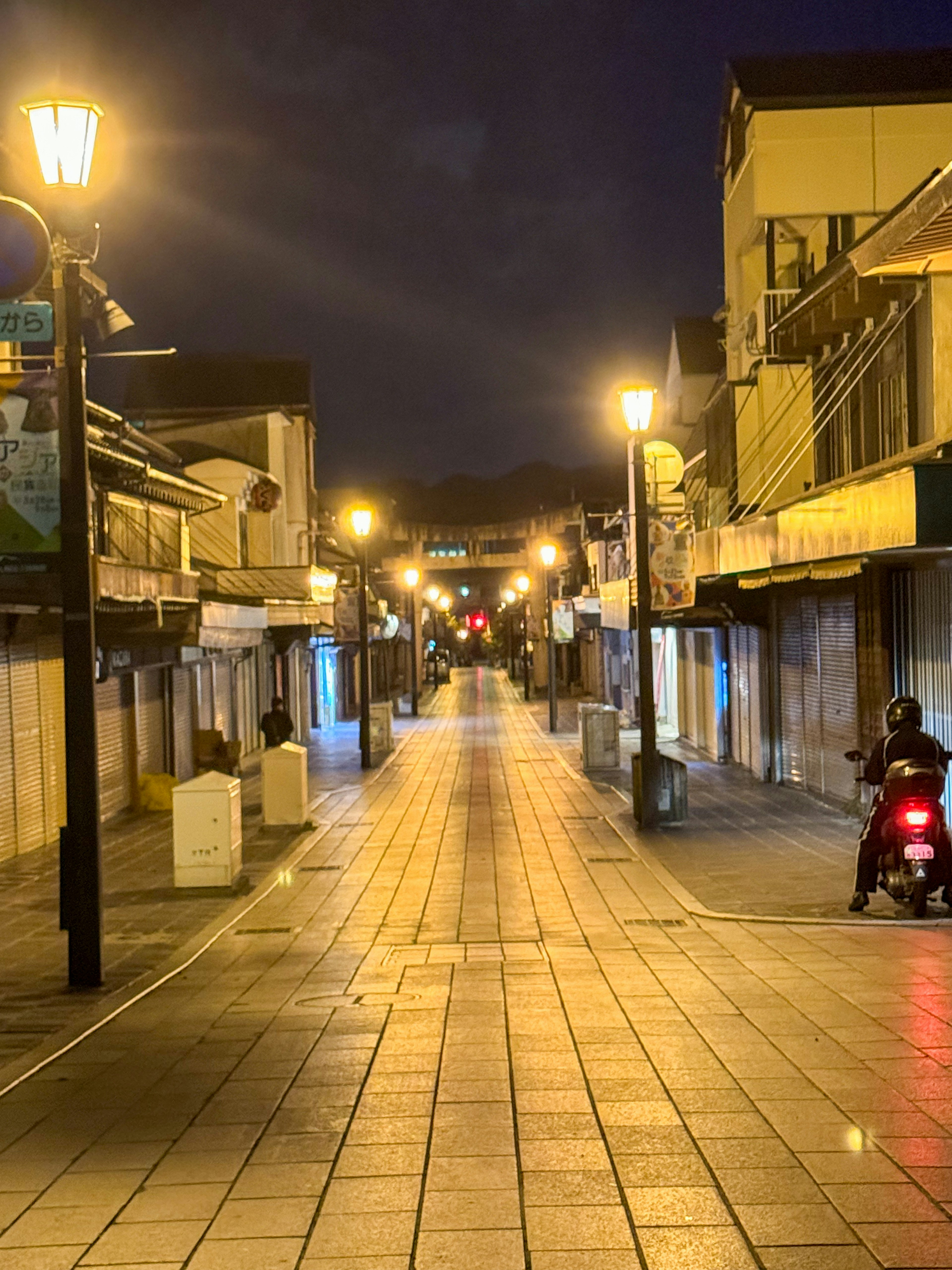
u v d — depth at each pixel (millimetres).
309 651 42562
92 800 10023
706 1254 4215
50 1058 7613
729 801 20875
